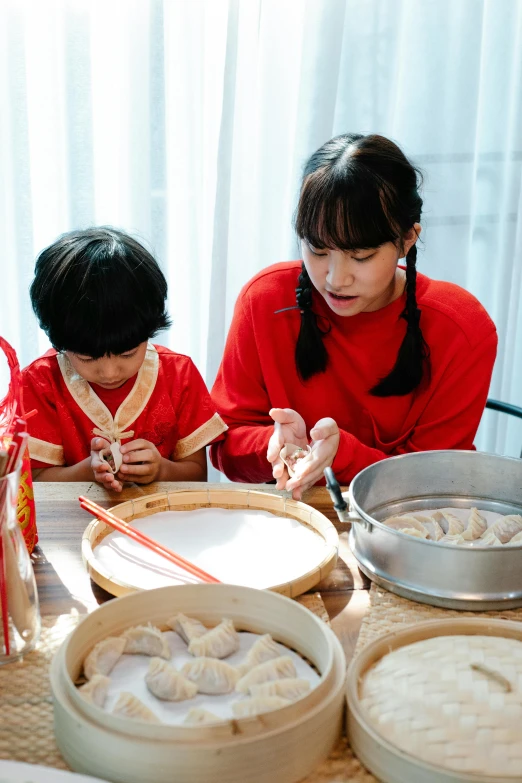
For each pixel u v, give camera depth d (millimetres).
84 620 763
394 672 734
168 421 1466
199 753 622
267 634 811
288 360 1545
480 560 877
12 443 782
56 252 1259
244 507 1105
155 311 1288
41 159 1887
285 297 1533
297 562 971
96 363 1275
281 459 1223
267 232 2066
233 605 831
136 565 955
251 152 2010
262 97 1960
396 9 1985
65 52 1790
